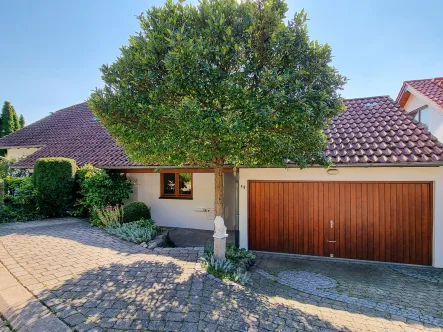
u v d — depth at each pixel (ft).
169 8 20.45
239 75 18.57
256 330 13.23
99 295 15.53
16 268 19.11
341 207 29.37
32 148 58.18
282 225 31.14
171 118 20.38
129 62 20.84
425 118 36.50
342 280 23.38
